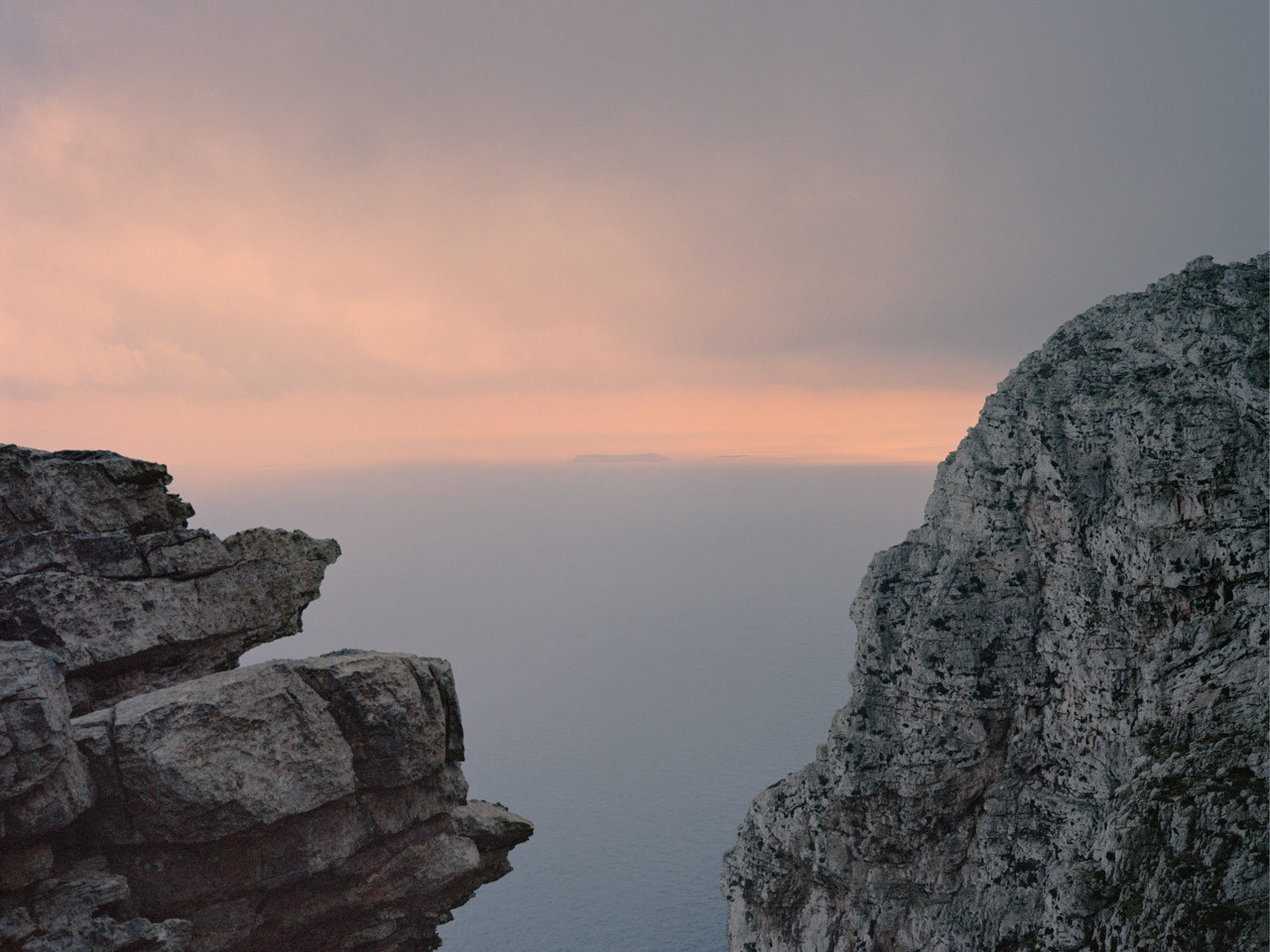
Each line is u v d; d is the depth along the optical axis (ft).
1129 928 81.10
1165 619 115.96
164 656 50.75
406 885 51.29
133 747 42.88
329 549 58.49
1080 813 121.60
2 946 39.27
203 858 45.27
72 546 48.24
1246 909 74.38
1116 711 119.44
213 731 44.32
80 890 41.73
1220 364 120.16
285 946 49.03
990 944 124.77
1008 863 128.57
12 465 47.32
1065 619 128.06
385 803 50.39
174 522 52.60
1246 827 80.48
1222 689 104.47
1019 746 131.54
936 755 131.85
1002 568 133.49
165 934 42.91
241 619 53.42
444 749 51.93
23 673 40.68
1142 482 119.03
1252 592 107.76
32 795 40.06
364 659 49.52
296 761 46.26
